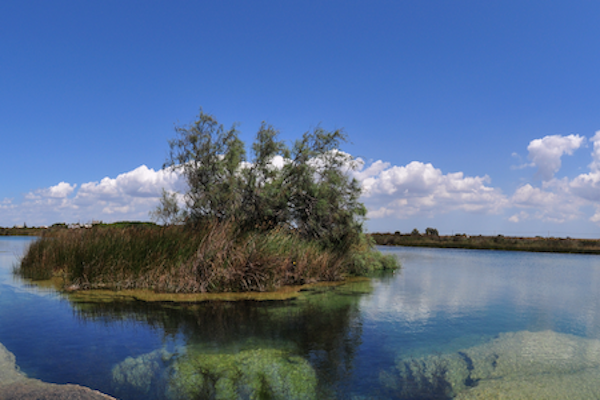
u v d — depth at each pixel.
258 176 14.90
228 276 9.95
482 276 14.14
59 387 4.12
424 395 4.16
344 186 15.27
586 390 4.30
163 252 10.74
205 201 14.40
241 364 4.89
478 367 4.95
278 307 8.20
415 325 6.91
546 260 21.78
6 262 15.80
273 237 11.88
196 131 14.96
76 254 10.48
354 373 4.70
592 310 8.38
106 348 5.43
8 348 5.39
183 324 6.71
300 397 4.05
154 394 4.07
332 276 12.73
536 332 6.58
